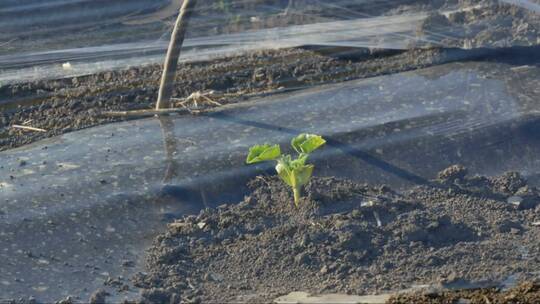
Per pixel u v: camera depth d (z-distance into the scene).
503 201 7.64
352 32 10.16
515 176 7.91
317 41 10.05
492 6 10.44
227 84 9.34
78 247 7.08
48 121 8.77
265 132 8.32
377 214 7.31
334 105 8.75
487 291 6.53
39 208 7.44
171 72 8.57
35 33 10.54
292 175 7.24
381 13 10.60
